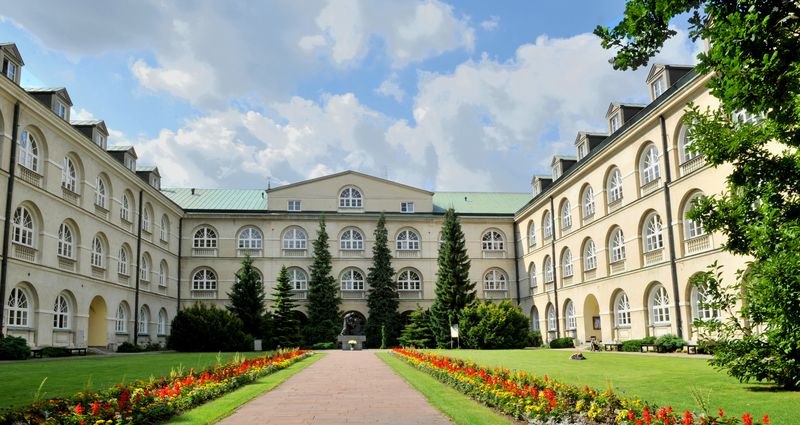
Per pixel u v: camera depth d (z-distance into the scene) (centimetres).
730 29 795
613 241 3906
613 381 1611
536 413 1027
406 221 5838
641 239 3500
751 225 1169
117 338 3934
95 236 3662
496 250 5894
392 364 2595
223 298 5444
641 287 3469
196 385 1400
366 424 1054
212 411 1177
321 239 5484
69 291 3294
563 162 4941
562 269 4781
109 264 3806
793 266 1062
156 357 3080
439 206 6141
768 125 1077
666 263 3198
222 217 5544
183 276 5422
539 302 5262
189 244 5481
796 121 855
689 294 3030
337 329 5259
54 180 3155
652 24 903
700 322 1416
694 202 1325
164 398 1161
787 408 1084
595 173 4084
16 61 2927
